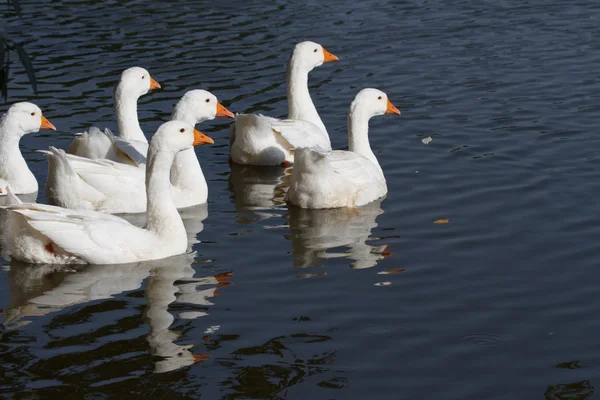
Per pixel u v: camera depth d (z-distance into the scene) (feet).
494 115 63.10
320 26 84.99
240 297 37.81
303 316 36.01
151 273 40.24
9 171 51.67
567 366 32.19
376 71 73.46
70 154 51.67
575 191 49.47
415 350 33.40
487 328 34.94
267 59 75.66
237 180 54.54
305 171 48.21
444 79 71.15
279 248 43.29
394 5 92.27
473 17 87.97
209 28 84.07
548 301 37.09
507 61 74.90
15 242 40.93
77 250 40.24
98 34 81.56
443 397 30.35
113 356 32.86
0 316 35.81
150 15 88.22
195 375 31.60
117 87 55.47
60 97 66.33
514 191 49.93
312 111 61.72
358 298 37.60
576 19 86.38
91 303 37.14
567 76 70.69
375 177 50.11
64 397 30.19
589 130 59.41
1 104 64.34
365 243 43.75
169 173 45.91
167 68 73.10
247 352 33.19
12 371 31.73
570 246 42.50
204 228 46.29
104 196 47.98
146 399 30.14
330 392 30.66
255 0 94.07
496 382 31.22
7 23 83.92
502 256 41.65
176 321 35.55
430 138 59.31
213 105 53.06
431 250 42.63
